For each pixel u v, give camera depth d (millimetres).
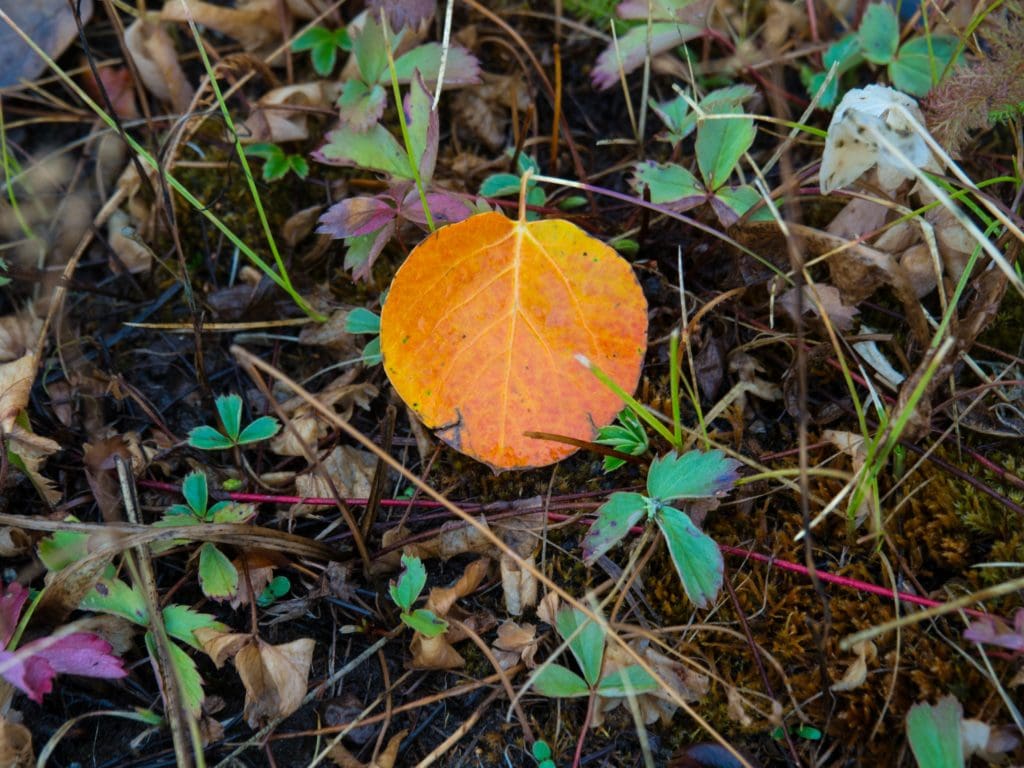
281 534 188
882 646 185
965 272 184
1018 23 202
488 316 189
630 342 189
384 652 194
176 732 174
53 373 222
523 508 202
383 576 200
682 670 185
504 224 184
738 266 211
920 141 189
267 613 195
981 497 196
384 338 185
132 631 192
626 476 206
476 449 193
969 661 181
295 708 185
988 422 203
